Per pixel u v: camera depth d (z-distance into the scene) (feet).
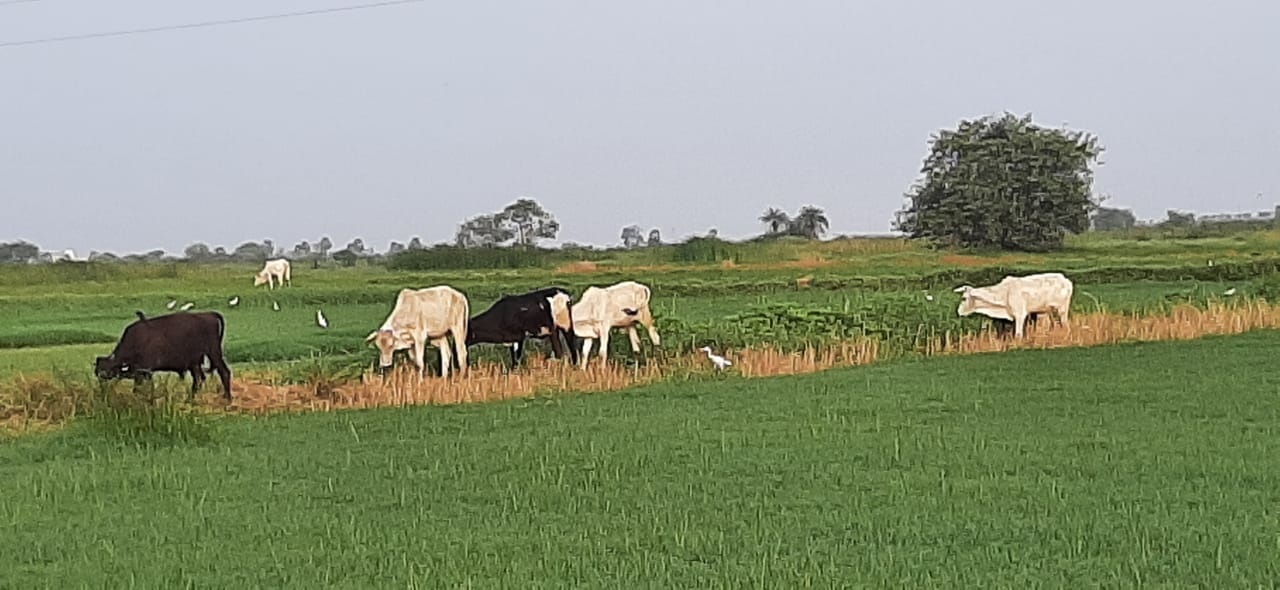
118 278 172.65
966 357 71.00
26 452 45.06
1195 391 53.47
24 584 27.89
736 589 26.40
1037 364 65.57
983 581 26.61
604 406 54.95
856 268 160.66
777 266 171.73
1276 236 233.55
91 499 36.86
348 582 27.61
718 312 102.73
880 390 57.16
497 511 34.32
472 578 27.66
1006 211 207.41
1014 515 32.12
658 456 41.70
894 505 33.65
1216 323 80.94
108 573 28.66
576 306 74.28
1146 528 30.37
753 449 42.52
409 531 32.09
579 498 35.68
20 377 58.34
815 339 75.66
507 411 54.29
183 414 48.93
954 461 39.50
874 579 26.91
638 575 27.61
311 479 39.40
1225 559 27.66
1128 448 40.88
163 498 36.76
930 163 221.46
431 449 44.42
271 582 27.84
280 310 120.37
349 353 81.66
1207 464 37.93
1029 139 212.64
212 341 60.29
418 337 68.64
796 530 31.27
